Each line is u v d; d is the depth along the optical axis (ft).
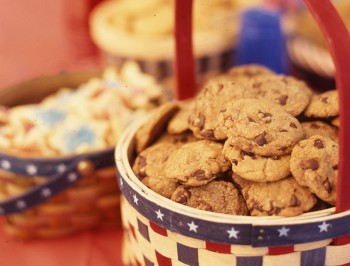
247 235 1.58
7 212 2.33
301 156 1.68
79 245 2.42
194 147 1.81
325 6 1.55
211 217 1.60
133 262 1.95
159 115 1.99
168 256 1.72
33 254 2.38
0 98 2.76
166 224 1.66
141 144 1.98
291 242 1.58
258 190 1.71
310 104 1.90
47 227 2.43
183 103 2.18
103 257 2.35
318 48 3.10
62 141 2.45
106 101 2.65
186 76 2.18
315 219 1.57
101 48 3.71
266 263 1.63
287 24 3.72
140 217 1.75
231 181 1.80
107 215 2.45
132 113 2.64
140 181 1.79
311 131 1.83
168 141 2.01
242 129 1.71
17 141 2.45
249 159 1.71
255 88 1.96
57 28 4.51
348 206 1.59
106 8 4.11
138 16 3.66
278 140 1.70
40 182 2.32
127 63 3.08
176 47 2.12
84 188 2.33
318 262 1.64
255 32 3.33
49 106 2.71
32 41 4.32
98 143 2.44
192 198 1.73
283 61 3.48
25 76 3.80
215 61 3.42
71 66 4.07
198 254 1.66
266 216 1.61
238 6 3.89
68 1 4.50
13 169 2.28
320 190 1.64
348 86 1.51
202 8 3.68
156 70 3.44
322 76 3.01
